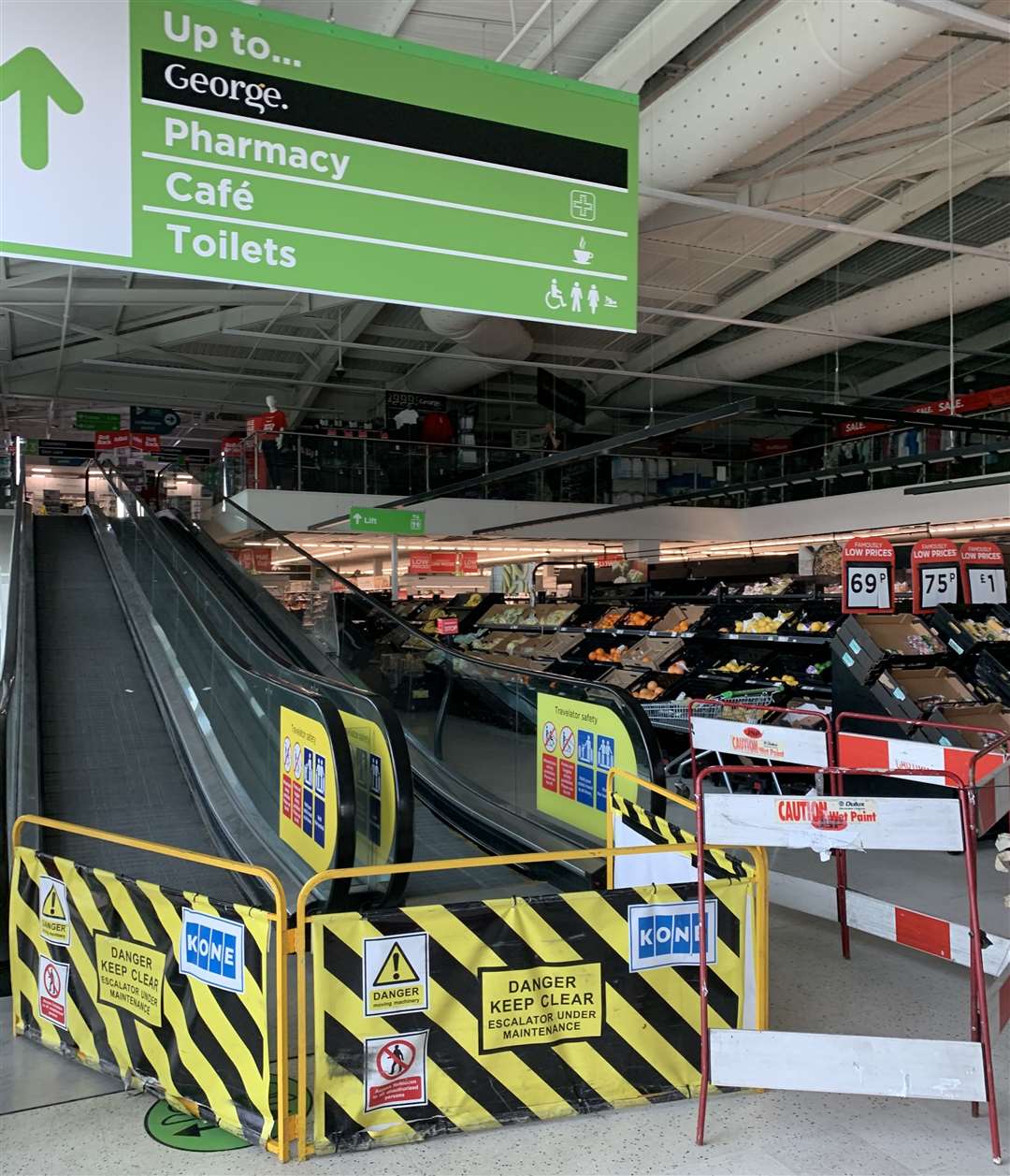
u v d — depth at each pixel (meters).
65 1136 2.92
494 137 3.30
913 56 9.22
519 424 26.98
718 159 9.30
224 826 5.69
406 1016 2.90
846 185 11.59
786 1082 2.90
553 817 5.89
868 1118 3.04
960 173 11.68
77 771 6.41
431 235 3.21
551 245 3.39
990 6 8.33
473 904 2.98
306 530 17.95
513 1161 2.79
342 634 8.62
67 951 3.45
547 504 19.81
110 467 16.30
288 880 4.87
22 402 26.44
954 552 7.75
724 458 21.30
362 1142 2.85
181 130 2.91
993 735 6.11
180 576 8.53
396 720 4.61
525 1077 3.01
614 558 21.12
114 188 2.84
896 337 19.80
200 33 2.93
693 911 3.19
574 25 8.26
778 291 15.88
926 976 4.14
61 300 15.48
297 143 3.04
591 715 5.50
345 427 23.95
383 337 20.45
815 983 4.05
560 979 3.04
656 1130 2.96
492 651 11.51
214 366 23.33
